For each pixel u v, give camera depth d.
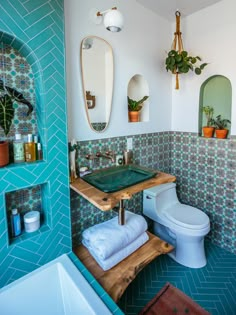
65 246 1.44
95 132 1.66
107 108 1.70
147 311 1.43
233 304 1.51
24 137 1.32
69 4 1.40
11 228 1.27
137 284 1.69
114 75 1.72
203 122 2.18
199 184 2.19
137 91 2.04
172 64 1.83
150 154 2.16
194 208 2.07
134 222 1.60
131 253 1.50
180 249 1.90
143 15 1.88
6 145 1.17
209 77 1.98
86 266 1.38
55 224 1.37
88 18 1.50
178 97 2.25
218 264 1.89
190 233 1.73
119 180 1.57
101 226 1.58
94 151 1.67
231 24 1.77
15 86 1.26
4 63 1.21
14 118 1.28
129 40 1.79
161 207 2.05
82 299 1.09
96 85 1.61
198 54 2.02
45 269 1.27
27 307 1.17
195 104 2.11
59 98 1.28
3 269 1.18
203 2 1.82
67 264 1.33
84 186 1.37
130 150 1.95
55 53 1.23
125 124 1.87
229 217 1.99
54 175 1.32
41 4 1.15
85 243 1.57
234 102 1.84
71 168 1.48
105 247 1.36
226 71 1.85
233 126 1.87
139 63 1.91
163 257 1.99
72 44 1.45
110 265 1.36
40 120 1.29
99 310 1.01
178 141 2.32
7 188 1.14
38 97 1.27
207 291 1.62
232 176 1.92
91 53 1.55
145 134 2.07
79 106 1.54
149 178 1.48
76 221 1.61
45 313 1.22
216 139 2.00
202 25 1.95
